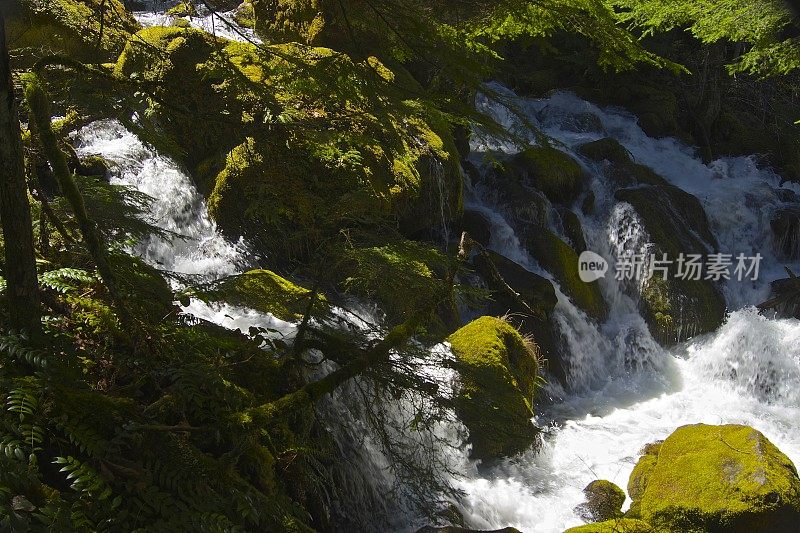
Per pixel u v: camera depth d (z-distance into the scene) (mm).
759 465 5285
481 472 5816
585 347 8609
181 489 2945
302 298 4484
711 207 11156
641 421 7617
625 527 5148
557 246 9156
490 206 9539
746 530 5020
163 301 4047
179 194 6680
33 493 2697
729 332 8945
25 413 2865
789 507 5031
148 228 4621
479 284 8023
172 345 3666
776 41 10461
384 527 4895
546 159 10078
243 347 4102
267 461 3635
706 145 13414
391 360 4008
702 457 5539
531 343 7457
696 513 5148
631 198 10344
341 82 3170
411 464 4320
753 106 15078
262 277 5145
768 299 10023
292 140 3766
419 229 7695
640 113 13508
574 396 8172
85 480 2729
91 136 6941
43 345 3188
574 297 8953
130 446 3070
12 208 3037
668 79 14711
